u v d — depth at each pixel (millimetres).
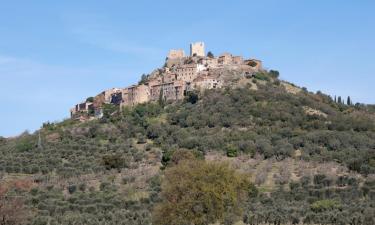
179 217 105875
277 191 148000
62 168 173125
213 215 106938
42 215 131000
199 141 192375
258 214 125125
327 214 123750
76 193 150375
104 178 163625
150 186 154000
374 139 199750
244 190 117438
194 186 107000
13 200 125938
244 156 182375
